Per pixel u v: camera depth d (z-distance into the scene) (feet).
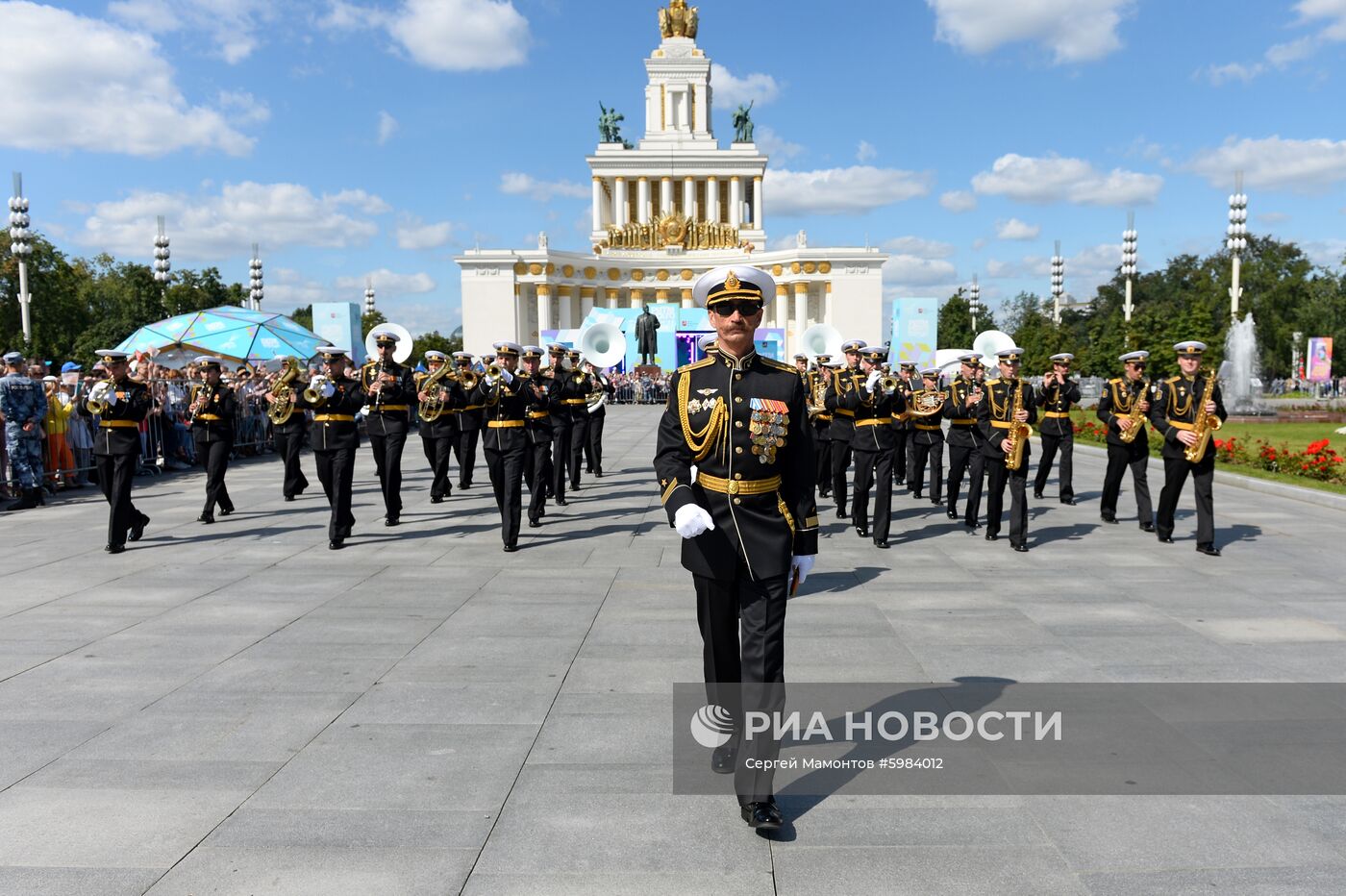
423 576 32.60
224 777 16.46
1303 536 39.91
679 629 25.57
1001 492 39.37
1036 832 14.42
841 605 28.19
